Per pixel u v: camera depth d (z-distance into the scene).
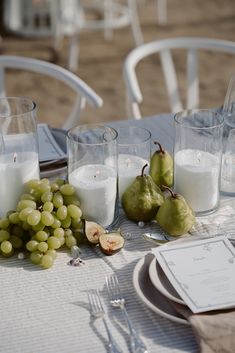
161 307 1.17
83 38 5.34
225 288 1.18
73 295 1.22
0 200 1.44
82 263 1.31
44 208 1.33
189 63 2.56
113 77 4.60
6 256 1.33
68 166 1.42
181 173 1.44
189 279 1.21
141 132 1.52
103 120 3.92
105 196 1.39
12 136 1.40
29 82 4.53
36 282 1.26
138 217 1.41
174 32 5.47
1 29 5.53
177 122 1.44
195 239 1.35
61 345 1.10
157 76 4.63
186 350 1.09
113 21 5.46
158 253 1.28
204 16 5.88
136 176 1.47
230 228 1.42
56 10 4.98
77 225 1.36
